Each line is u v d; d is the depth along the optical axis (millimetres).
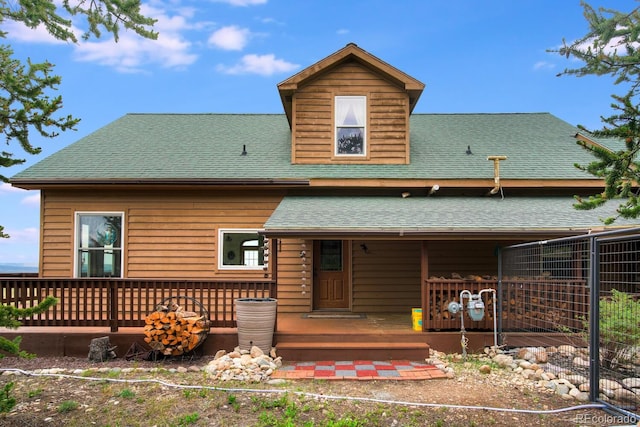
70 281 7844
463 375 6555
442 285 8086
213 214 10430
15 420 4938
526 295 8008
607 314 6398
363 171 10531
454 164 10883
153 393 5715
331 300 10586
